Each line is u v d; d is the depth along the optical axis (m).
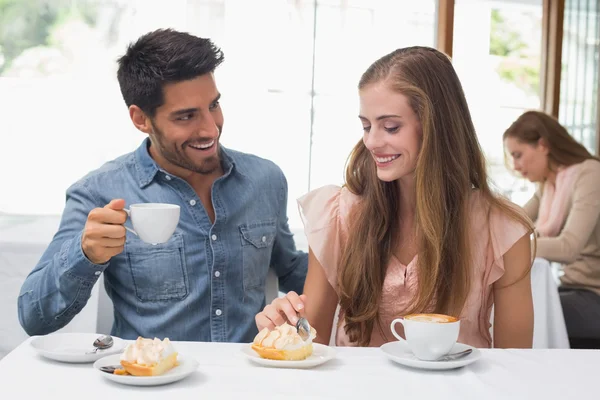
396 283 1.38
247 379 0.90
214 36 3.32
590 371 0.98
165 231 1.05
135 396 0.83
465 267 1.34
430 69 1.34
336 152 3.54
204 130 1.38
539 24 3.86
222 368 0.95
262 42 3.38
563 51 3.79
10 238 2.07
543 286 2.16
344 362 1.00
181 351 1.04
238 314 1.47
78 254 1.22
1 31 3.08
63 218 1.43
